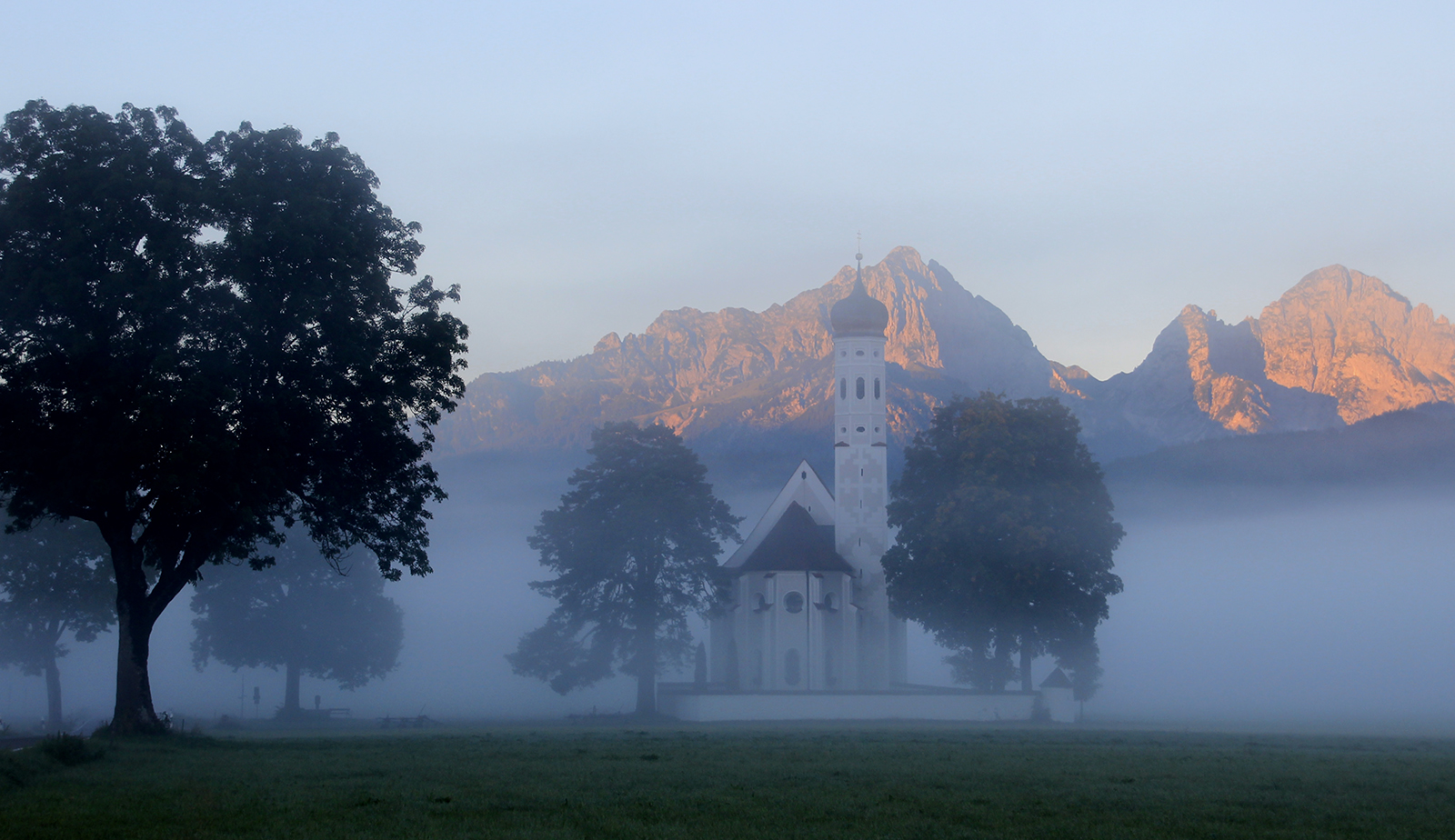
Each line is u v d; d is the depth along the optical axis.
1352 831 22.36
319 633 102.56
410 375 47.47
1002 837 21.23
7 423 42.00
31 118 44.34
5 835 20.84
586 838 20.55
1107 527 85.69
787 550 105.00
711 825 22.12
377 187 49.53
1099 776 30.94
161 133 46.09
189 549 45.72
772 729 66.12
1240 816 23.89
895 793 26.86
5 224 42.03
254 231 43.50
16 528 44.81
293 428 45.53
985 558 84.19
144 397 40.22
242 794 26.02
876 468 108.56
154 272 42.06
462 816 22.91
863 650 105.75
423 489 49.97
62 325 41.94
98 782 28.16
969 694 87.00
